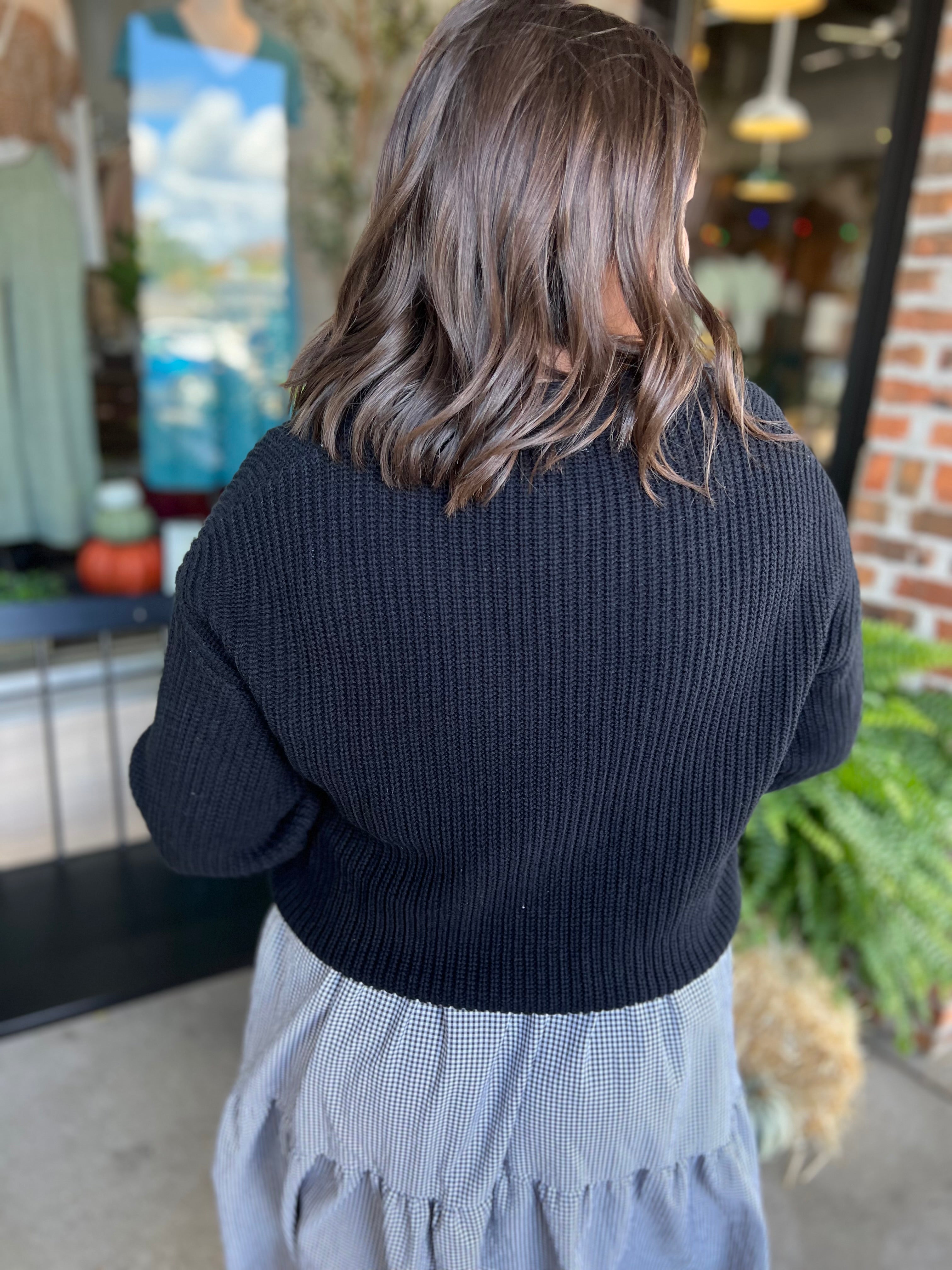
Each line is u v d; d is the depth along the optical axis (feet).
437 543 1.81
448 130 1.72
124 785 7.93
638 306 1.78
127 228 7.19
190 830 2.52
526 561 1.81
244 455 7.98
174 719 2.26
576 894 2.23
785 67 12.34
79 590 7.72
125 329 7.68
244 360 7.77
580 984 2.30
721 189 14.30
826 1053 5.01
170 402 7.59
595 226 1.71
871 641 5.49
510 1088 2.35
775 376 14.60
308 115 8.41
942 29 5.48
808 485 1.99
